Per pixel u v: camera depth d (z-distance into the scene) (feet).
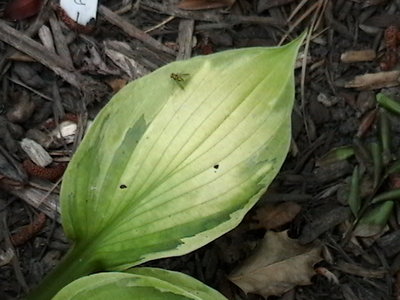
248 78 0.92
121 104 0.94
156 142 0.94
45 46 1.18
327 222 1.12
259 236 1.11
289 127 0.92
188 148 0.94
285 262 1.07
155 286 0.85
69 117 1.15
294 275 1.07
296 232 1.12
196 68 0.93
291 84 0.92
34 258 1.06
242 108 0.93
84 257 0.96
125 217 0.95
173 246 0.93
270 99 0.92
